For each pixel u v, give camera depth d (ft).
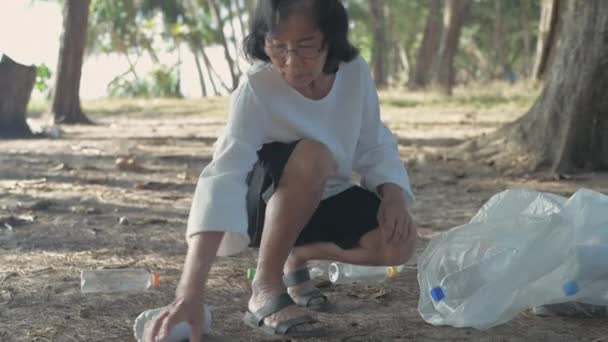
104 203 19.22
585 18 23.31
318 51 8.32
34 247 14.21
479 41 143.23
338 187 9.89
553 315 10.00
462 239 9.80
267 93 9.08
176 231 15.84
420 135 36.42
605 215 9.84
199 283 8.14
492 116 46.93
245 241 8.73
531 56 119.65
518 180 22.59
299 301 10.45
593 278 9.52
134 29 107.96
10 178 23.29
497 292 9.31
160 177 23.95
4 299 10.89
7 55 35.60
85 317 10.10
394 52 147.84
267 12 8.33
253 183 9.30
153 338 7.86
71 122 44.52
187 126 44.24
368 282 11.81
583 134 23.16
